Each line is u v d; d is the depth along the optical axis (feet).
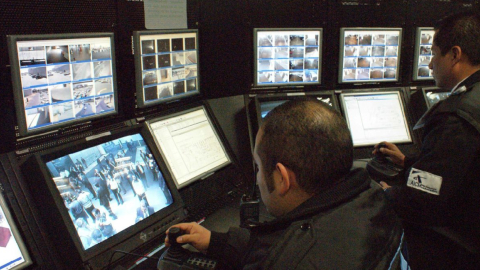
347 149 2.91
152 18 5.88
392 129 8.65
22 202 4.25
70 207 4.36
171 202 5.47
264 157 3.04
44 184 4.22
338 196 2.77
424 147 5.76
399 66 8.87
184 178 5.98
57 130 4.82
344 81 8.50
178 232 4.10
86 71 4.99
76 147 4.69
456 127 5.37
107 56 5.21
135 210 4.99
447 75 5.95
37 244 4.18
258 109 7.50
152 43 5.86
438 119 5.65
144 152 5.49
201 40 6.78
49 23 4.58
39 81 4.50
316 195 2.83
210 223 5.51
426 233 6.27
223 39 7.20
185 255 4.07
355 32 8.34
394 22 8.73
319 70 8.16
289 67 7.93
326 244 2.53
